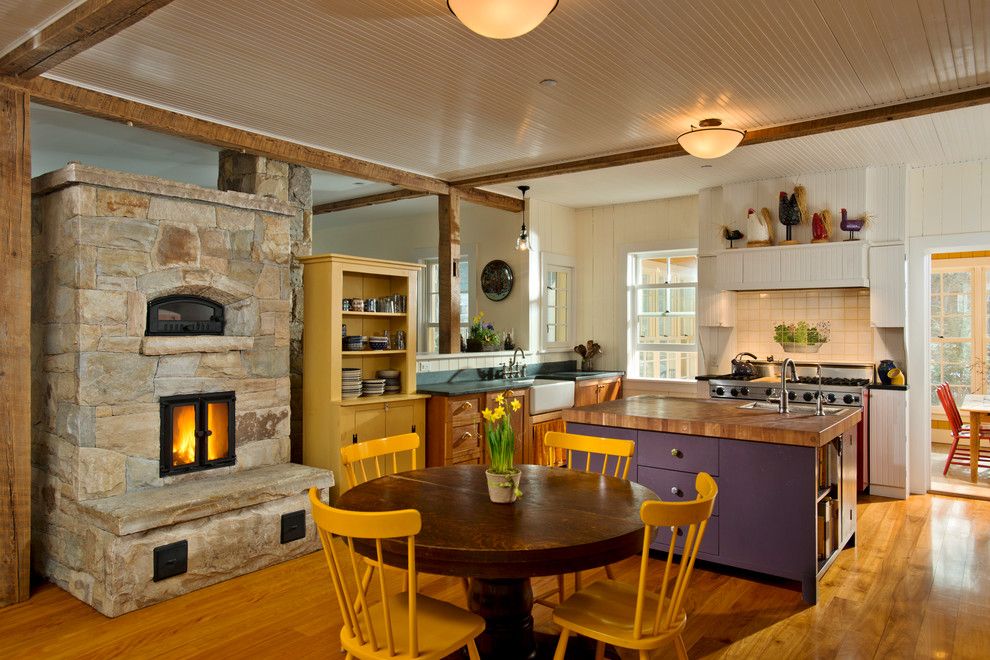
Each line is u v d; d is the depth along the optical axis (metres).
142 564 3.31
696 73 3.54
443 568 2.09
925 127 4.46
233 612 3.28
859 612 3.25
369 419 4.85
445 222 6.17
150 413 3.71
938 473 6.28
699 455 3.67
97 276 3.50
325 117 4.27
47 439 3.72
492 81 3.67
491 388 5.56
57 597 3.47
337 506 2.51
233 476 4.02
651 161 5.41
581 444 3.30
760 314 6.39
